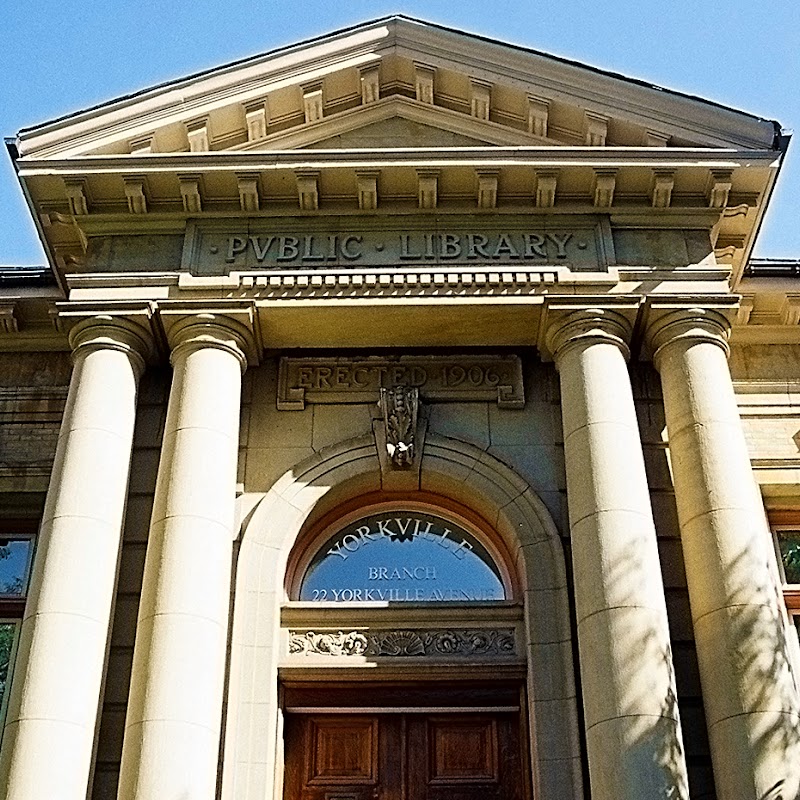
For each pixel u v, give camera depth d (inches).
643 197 518.3
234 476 471.5
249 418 512.4
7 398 555.2
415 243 514.0
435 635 469.4
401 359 526.0
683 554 458.0
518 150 508.7
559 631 452.4
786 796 385.1
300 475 496.1
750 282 556.1
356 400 518.3
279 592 469.1
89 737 405.7
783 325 564.4
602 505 440.5
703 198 516.7
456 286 500.4
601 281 497.4
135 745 395.2
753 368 559.2
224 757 422.3
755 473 526.9
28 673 406.0
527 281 499.2
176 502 445.4
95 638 421.7
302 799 447.2
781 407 547.8
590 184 515.5
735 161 505.4
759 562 432.8
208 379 479.2
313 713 463.2
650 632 411.2
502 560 496.7
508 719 462.9
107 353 485.1
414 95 552.7
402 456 497.4
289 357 527.2
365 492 509.7
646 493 452.1
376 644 467.2
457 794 448.5
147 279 501.4
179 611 418.9
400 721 463.5
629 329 498.3
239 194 514.6
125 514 478.3
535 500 486.0
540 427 510.0
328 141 549.6
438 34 542.9
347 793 448.8
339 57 542.3
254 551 473.1
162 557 433.7
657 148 509.0
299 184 511.2
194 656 411.8
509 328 510.9
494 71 535.8
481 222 520.1
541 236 515.5
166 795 382.9
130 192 511.2
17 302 555.5
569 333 491.8
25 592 514.3
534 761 429.1
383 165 509.4
